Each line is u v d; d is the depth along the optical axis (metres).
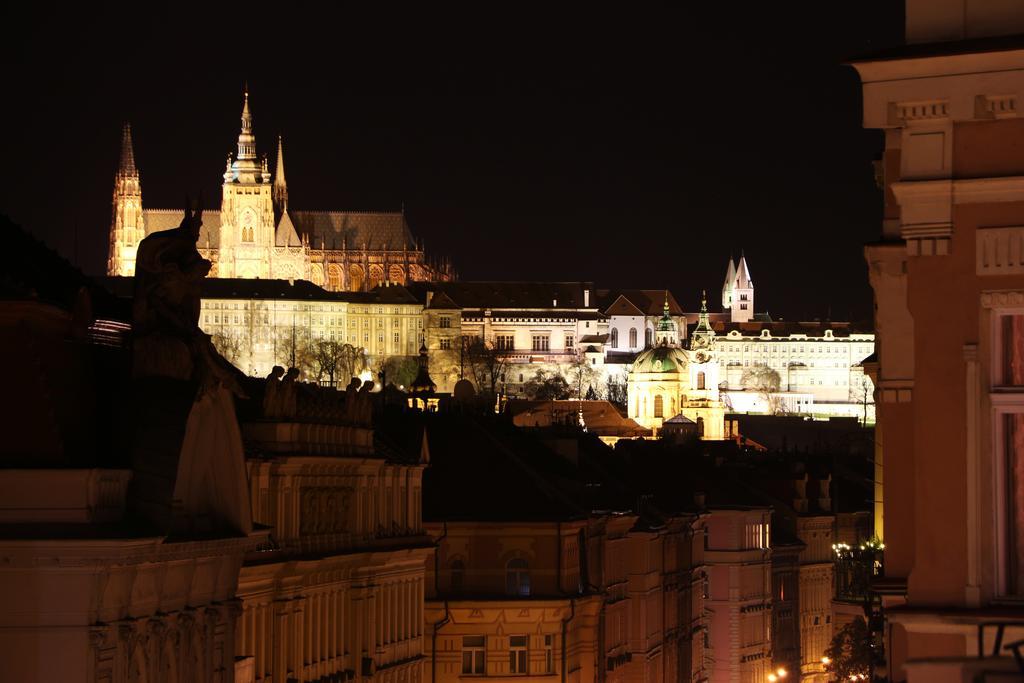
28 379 101.12
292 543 153.62
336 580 166.88
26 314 102.94
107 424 105.31
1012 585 63.94
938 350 64.69
